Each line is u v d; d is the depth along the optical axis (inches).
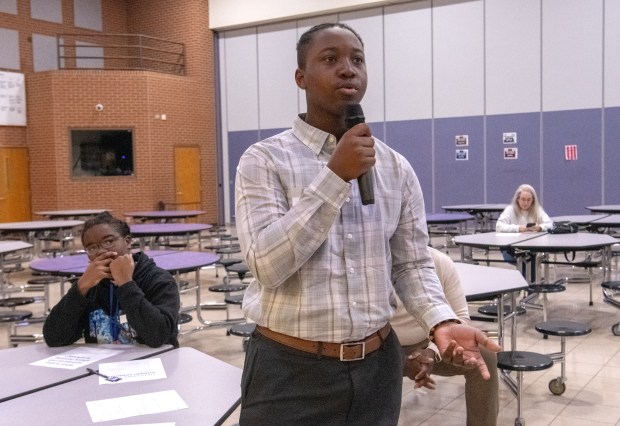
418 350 68.8
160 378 74.1
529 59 450.3
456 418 131.9
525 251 223.9
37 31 534.3
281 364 45.4
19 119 499.5
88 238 95.7
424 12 484.1
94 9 570.6
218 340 203.2
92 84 498.0
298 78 48.8
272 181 44.9
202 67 561.6
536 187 454.3
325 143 46.7
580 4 430.6
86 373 76.7
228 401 65.9
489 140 468.4
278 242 40.3
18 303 194.9
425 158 492.4
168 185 529.7
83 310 91.6
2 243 237.1
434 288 49.8
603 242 198.2
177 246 369.1
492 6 459.5
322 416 45.0
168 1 565.6
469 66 471.2
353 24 511.8
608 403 139.9
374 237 46.3
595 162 434.0
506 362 118.6
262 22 550.6
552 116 445.4
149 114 511.5
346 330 44.2
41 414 63.2
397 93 498.9
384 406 47.0
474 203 477.7
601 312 229.8
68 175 496.4
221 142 581.0
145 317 89.1
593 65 430.0
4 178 492.1
